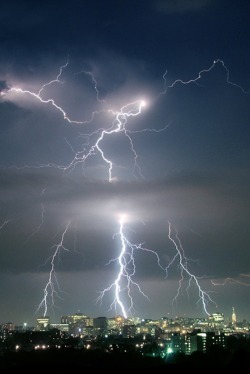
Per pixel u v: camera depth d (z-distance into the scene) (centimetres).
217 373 7356
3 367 8306
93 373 7875
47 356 9400
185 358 9144
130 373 7850
